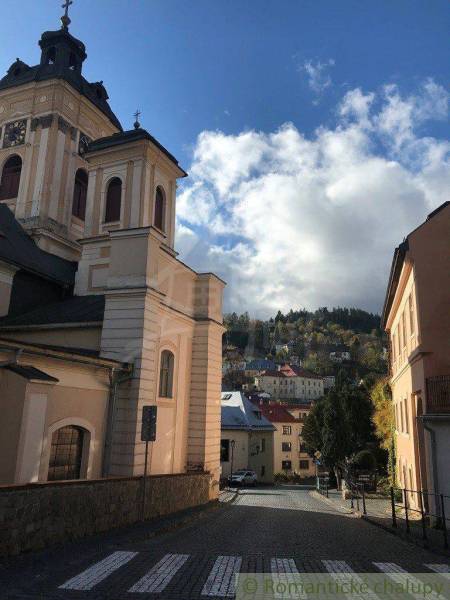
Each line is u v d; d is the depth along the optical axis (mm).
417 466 18047
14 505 8172
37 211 25156
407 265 17453
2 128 27250
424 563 8516
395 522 13883
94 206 23547
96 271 21656
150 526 12320
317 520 16391
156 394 17594
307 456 69812
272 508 21359
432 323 15758
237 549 9422
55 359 13164
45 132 26156
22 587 6297
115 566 7543
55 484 9344
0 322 18844
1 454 11164
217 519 15789
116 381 15703
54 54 28375
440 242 16281
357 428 43969
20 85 26906
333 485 47594
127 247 17188
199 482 18781
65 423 13734
